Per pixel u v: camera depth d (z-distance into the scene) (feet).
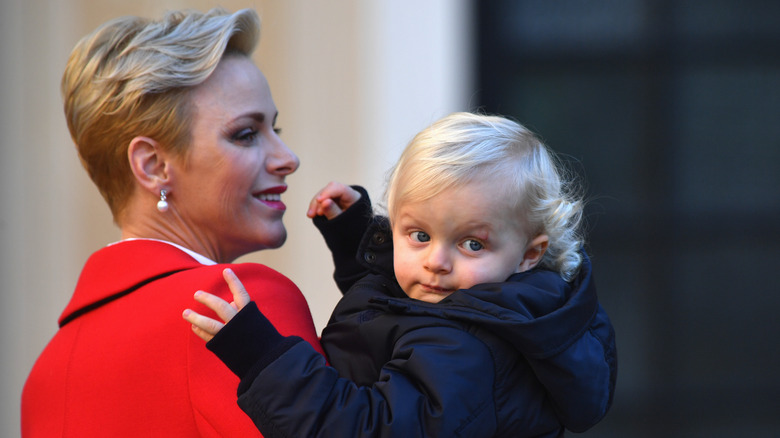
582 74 45.19
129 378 17.97
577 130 45.37
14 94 47.01
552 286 18.72
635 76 45.11
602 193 45.50
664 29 44.88
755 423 44.91
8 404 47.32
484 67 45.03
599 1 44.93
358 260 21.43
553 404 18.38
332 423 16.25
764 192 44.68
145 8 46.01
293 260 45.42
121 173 20.84
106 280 19.81
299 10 44.55
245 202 21.40
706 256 45.19
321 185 44.86
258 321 16.84
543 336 17.38
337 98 44.60
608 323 20.04
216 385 17.43
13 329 47.37
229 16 21.01
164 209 20.51
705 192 45.06
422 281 18.62
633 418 45.70
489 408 17.12
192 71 20.03
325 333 20.20
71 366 18.93
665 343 45.42
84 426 18.16
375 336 18.54
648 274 45.47
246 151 21.16
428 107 44.19
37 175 47.29
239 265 19.27
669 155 45.11
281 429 16.33
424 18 44.14
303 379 16.46
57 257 47.52
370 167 44.37
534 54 45.16
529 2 45.09
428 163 18.31
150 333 18.19
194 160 20.53
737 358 45.11
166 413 17.62
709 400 45.24
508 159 18.62
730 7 44.45
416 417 16.44
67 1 46.57
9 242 47.26
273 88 44.83
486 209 18.12
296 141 44.88
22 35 46.83
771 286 44.73
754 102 44.57
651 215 45.32
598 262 45.65
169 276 19.22
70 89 20.70
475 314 17.57
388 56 44.24
